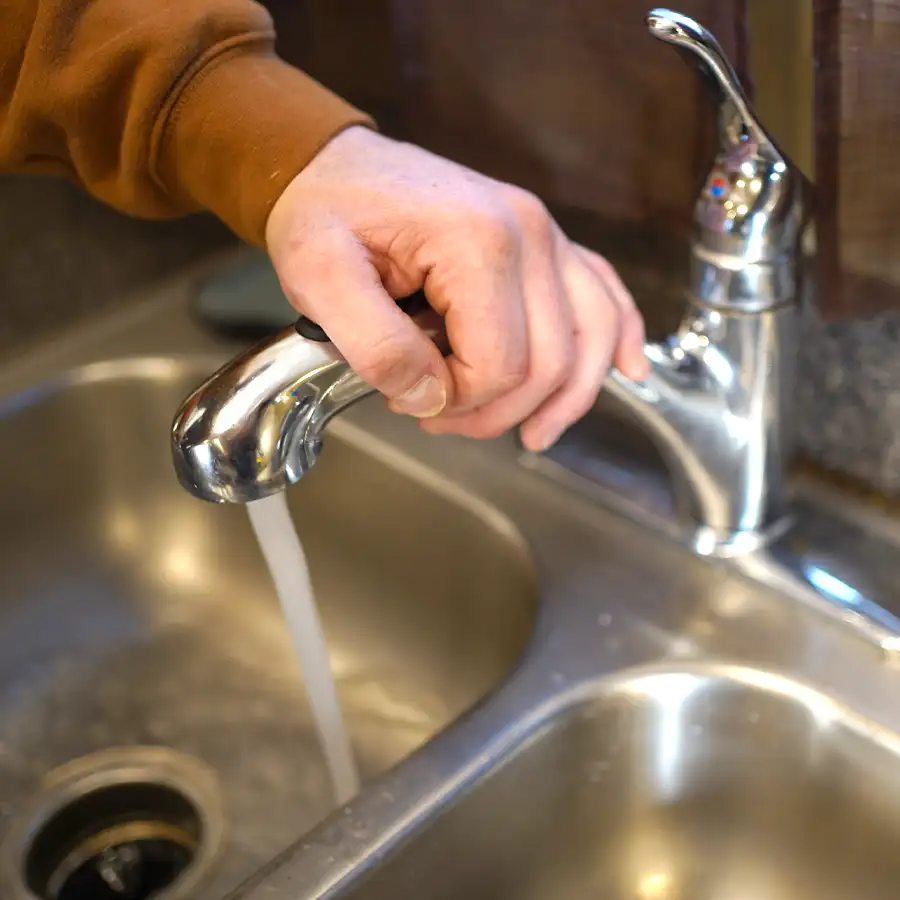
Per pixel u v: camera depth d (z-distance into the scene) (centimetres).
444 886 45
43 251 69
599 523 57
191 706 66
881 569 52
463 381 40
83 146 47
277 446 37
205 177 45
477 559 60
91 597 72
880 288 48
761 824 50
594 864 51
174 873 61
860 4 42
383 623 66
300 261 39
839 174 46
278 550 46
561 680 49
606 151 56
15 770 63
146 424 72
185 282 77
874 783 46
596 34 53
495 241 39
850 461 56
